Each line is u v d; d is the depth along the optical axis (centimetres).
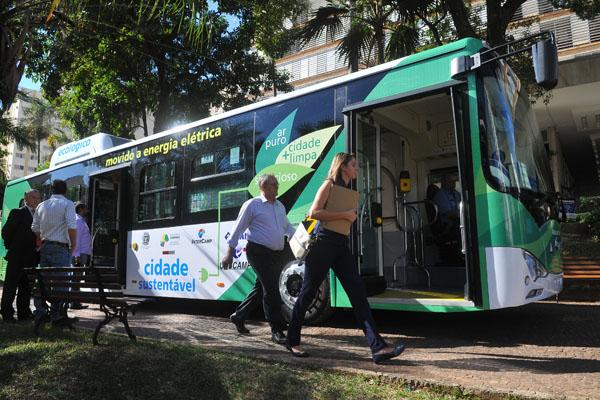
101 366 392
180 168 839
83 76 1683
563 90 1639
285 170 681
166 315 827
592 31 2211
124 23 1409
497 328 638
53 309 618
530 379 390
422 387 362
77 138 2047
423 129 775
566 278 934
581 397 324
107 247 1007
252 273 697
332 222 452
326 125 650
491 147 529
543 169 644
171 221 835
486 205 519
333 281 619
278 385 358
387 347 436
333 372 404
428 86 564
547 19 2311
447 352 499
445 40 1515
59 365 395
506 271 504
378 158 677
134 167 934
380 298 594
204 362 408
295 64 3266
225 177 758
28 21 594
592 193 2691
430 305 552
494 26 1137
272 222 543
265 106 725
